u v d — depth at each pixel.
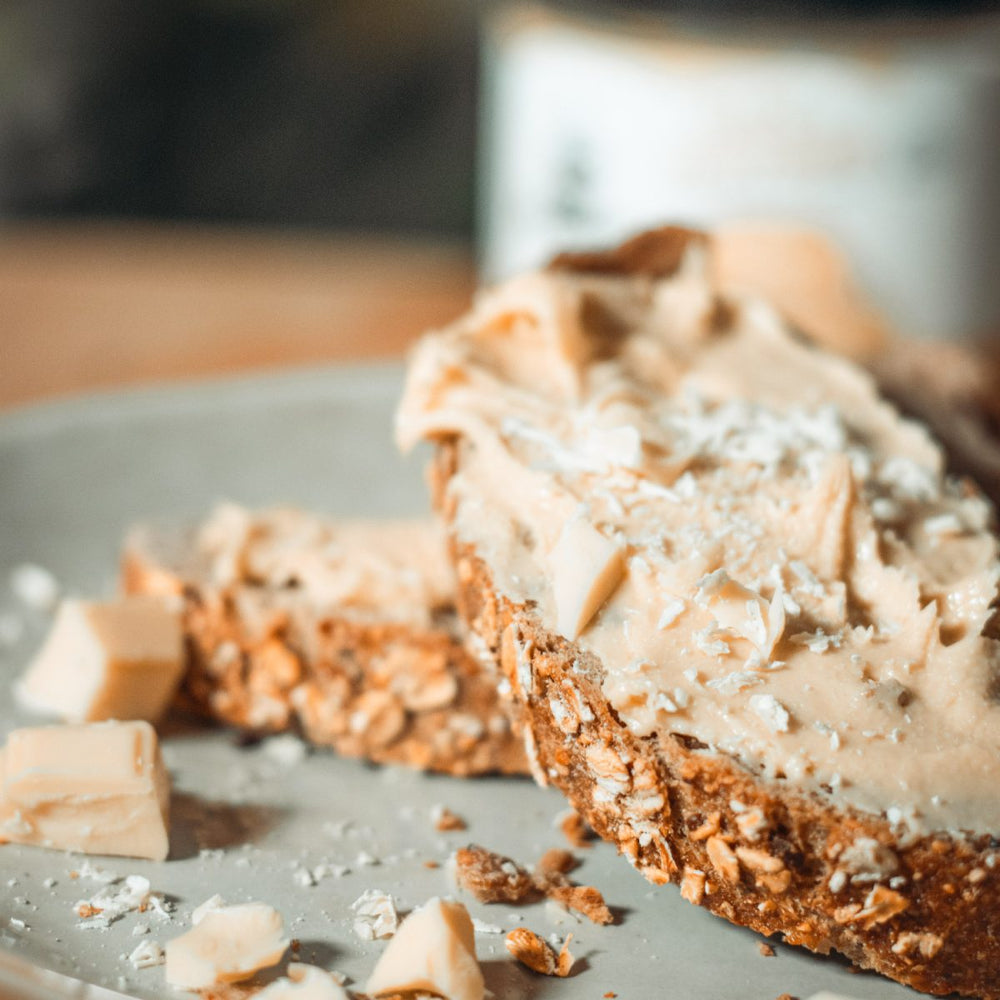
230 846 0.19
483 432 0.19
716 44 0.30
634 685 0.17
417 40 0.44
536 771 0.19
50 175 0.44
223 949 0.17
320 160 0.45
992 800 0.17
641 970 0.18
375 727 0.21
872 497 0.19
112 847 0.19
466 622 0.20
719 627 0.18
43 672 0.21
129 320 0.34
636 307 0.22
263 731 0.21
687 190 0.32
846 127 0.31
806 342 0.22
